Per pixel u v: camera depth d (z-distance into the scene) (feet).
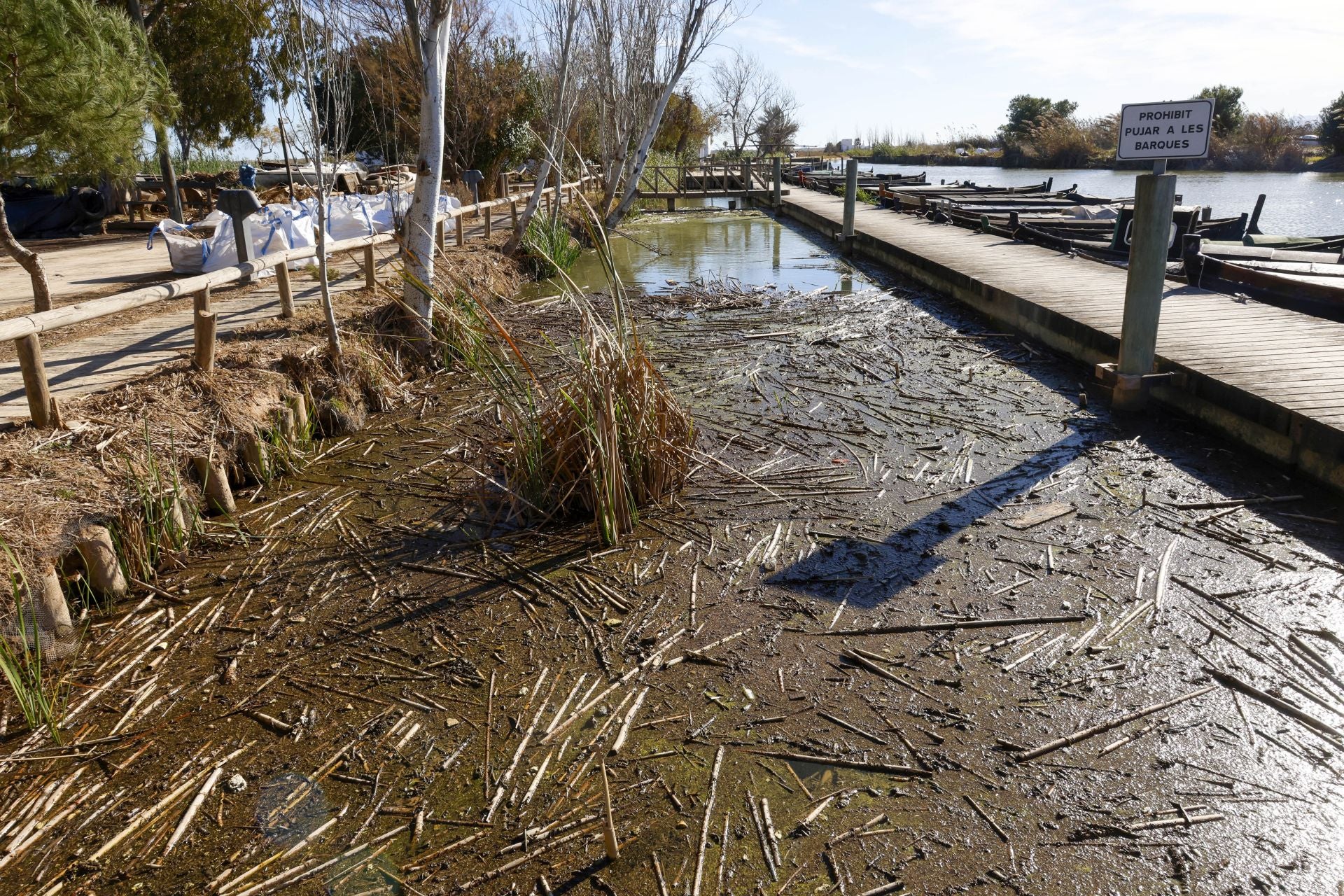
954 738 9.19
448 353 23.27
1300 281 23.06
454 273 25.41
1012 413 19.12
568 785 8.71
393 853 7.92
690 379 22.21
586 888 7.48
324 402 18.93
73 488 12.63
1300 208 54.90
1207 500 14.38
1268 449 15.58
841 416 19.16
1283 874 7.37
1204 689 9.78
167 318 22.95
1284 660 10.19
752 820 8.21
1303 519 13.57
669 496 15.23
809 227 58.08
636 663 10.66
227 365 18.21
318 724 9.73
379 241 26.50
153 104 26.55
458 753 9.21
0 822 8.45
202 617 11.94
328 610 12.05
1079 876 7.45
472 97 54.65
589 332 14.82
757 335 26.58
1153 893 7.25
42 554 11.23
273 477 16.51
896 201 57.93
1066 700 9.71
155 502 13.34
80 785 8.90
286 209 31.12
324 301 19.51
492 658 10.85
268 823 8.32
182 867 7.84
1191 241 26.32
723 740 9.30
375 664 10.80
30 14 16.05
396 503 15.38
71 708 10.11
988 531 13.64
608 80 45.91
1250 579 11.94
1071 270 30.83
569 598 12.16
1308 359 17.84
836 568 12.69
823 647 10.85
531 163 57.31
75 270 30.50
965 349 24.81
